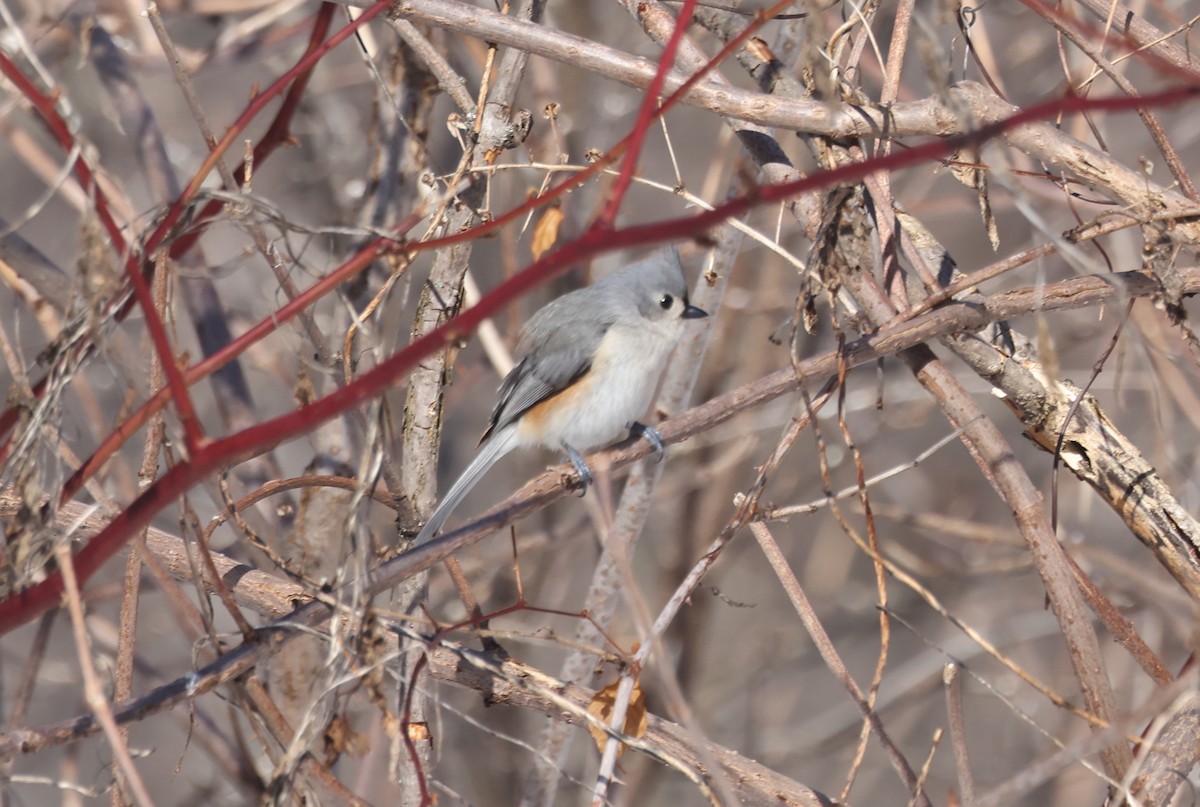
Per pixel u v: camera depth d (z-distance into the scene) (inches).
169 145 589.3
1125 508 282.0
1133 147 587.5
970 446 275.4
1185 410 356.5
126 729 257.8
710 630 599.8
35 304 314.2
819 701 693.3
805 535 708.7
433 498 311.7
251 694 262.2
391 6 289.9
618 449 278.1
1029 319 566.3
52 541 221.3
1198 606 260.8
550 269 162.2
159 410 208.2
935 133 264.2
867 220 263.9
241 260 310.5
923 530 580.1
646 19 301.0
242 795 391.5
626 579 213.5
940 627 652.7
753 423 587.8
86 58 372.8
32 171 669.3
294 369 535.2
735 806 218.7
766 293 579.8
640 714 269.0
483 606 559.2
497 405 387.9
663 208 669.3
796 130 269.7
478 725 257.8
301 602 278.1
